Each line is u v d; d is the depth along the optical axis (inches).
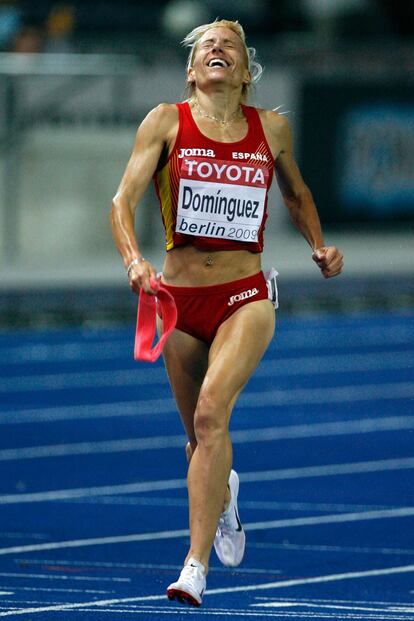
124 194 724.7
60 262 2765.7
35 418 1663.4
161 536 1072.8
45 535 1068.5
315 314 2573.8
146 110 2874.0
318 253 773.9
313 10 3449.8
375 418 1697.8
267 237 3218.5
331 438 1572.3
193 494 687.7
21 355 2114.9
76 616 681.0
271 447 1517.0
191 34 767.7
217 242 743.7
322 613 735.1
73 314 2460.6
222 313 746.8
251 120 754.8
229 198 741.9
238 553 837.8
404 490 1306.6
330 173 3174.2
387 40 3412.9
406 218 3228.3
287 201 808.3
